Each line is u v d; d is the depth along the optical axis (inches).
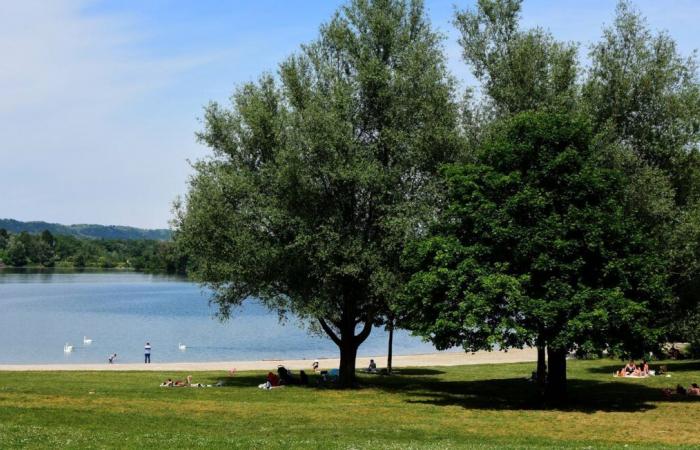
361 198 1445.6
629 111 1453.0
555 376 1253.7
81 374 1686.8
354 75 1465.3
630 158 1349.7
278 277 1449.3
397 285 1353.3
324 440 819.4
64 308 5172.2
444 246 1197.1
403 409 1118.4
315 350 3029.0
